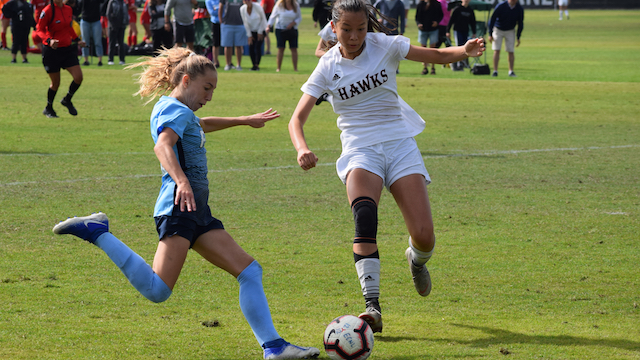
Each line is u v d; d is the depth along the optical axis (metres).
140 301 16.97
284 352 13.45
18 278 18.33
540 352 13.95
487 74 75.31
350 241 22.61
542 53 100.19
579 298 17.58
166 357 13.62
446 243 22.50
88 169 32.53
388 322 15.84
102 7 81.25
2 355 13.44
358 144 16.25
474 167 34.47
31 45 100.44
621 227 24.39
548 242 22.61
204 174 14.09
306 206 27.00
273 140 41.44
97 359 13.41
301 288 18.16
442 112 52.12
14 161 33.78
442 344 14.41
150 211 25.69
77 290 17.58
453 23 73.50
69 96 46.66
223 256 14.00
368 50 16.17
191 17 72.81
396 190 15.97
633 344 14.44
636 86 65.44
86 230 13.42
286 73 73.50
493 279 19.06
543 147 39.69
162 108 13.62
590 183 31.23
